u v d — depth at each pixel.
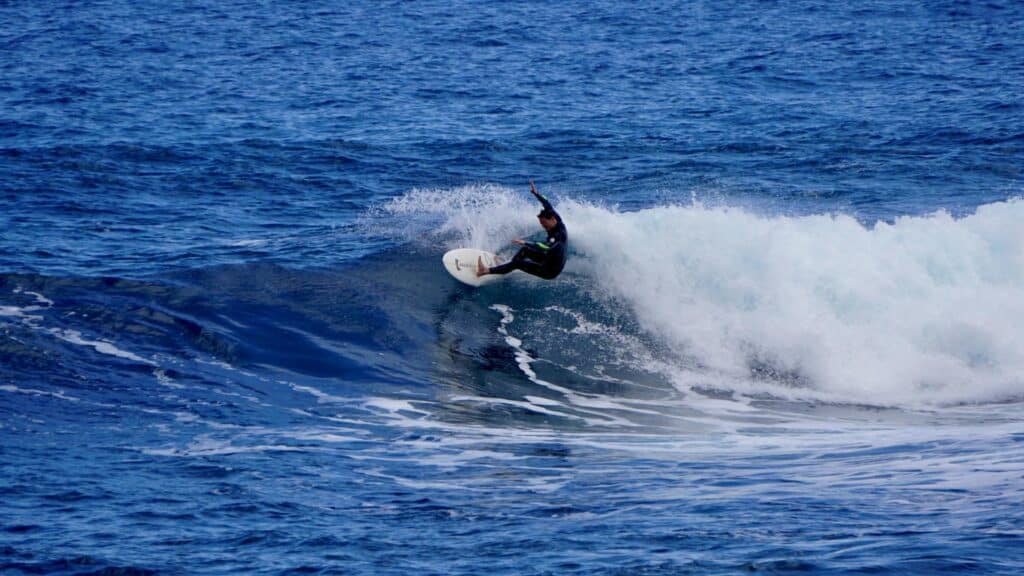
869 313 59.28
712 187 91.81
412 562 31.64
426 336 59.59
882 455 43.25
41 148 102.19
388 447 45.47
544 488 39.53
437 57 162.12
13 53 160.38
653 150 105.06
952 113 118.50
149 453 43.78
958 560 28.64
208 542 33.84
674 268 63.50
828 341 58.09
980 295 60.09
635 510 36.09
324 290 63.62
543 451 45.25
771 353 58.12
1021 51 158.62
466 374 55.94
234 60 158.50
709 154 103.19
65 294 60.59
